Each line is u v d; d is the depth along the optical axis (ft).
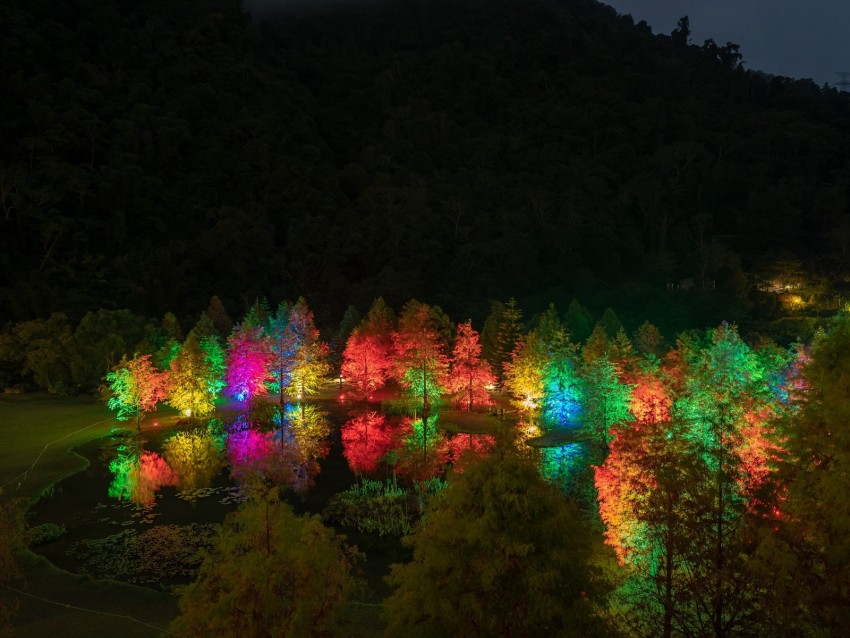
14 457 165.48
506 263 474.49
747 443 71.67
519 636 47.29
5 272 367.25
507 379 261.44
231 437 195.62
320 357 280.31
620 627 61.57
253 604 47.98
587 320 330.95
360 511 123.85
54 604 85.05
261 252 458.09
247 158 532.32
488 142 652.89
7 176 410.52
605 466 81.97
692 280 471.21
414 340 219.61
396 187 567.18
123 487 143.74
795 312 406.41
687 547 59.77
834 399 52.26
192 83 588.50
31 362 251.80
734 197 581.94
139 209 455.63
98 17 612.29
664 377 147.74
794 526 52.37
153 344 266.98
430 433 198.29
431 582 49.42
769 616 54.29
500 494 49.26
